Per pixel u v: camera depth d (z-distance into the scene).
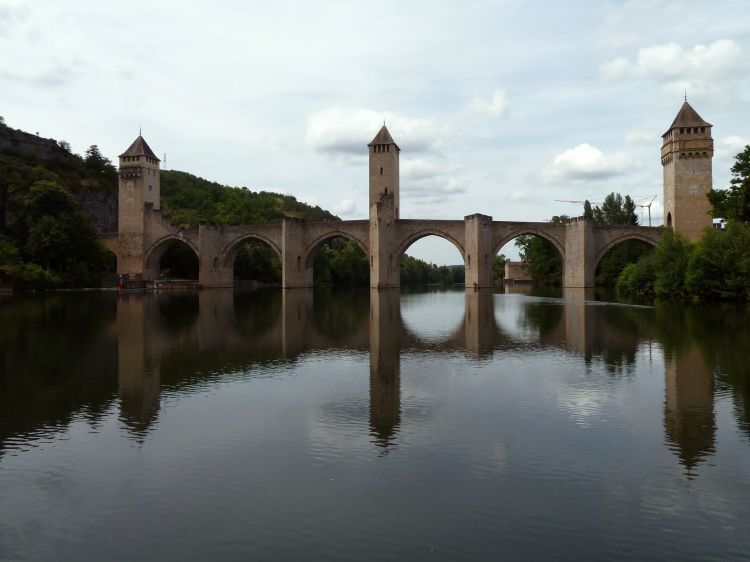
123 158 111.00
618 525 8.94
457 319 41.09
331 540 8.52
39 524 9.03
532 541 8.48
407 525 8.95
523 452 12.05
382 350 25.80
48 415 14.88
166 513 9.38
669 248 67.75
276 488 10.30
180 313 45.47
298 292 91.81
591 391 17.36
